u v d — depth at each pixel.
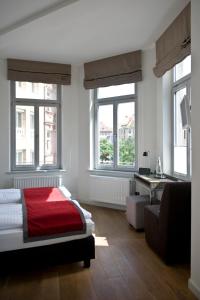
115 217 4.23
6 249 2.25
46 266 2.55
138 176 3.97
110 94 4.89
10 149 4.88
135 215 3.55
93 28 3.52
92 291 2.14
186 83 3.52
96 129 5.05
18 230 2.32
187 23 2.95
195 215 2.10
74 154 5.17
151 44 4.14
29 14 3.17
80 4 2.88
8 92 4.79
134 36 3.82
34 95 5.04
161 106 4.07
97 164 5.08
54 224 2.41
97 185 4.80
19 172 4.86
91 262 2.65
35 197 3.23
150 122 4.33
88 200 5.08
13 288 2.18
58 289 2.17
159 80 4.11
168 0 2.86
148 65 4.32
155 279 2.32
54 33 3.66
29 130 5.04
